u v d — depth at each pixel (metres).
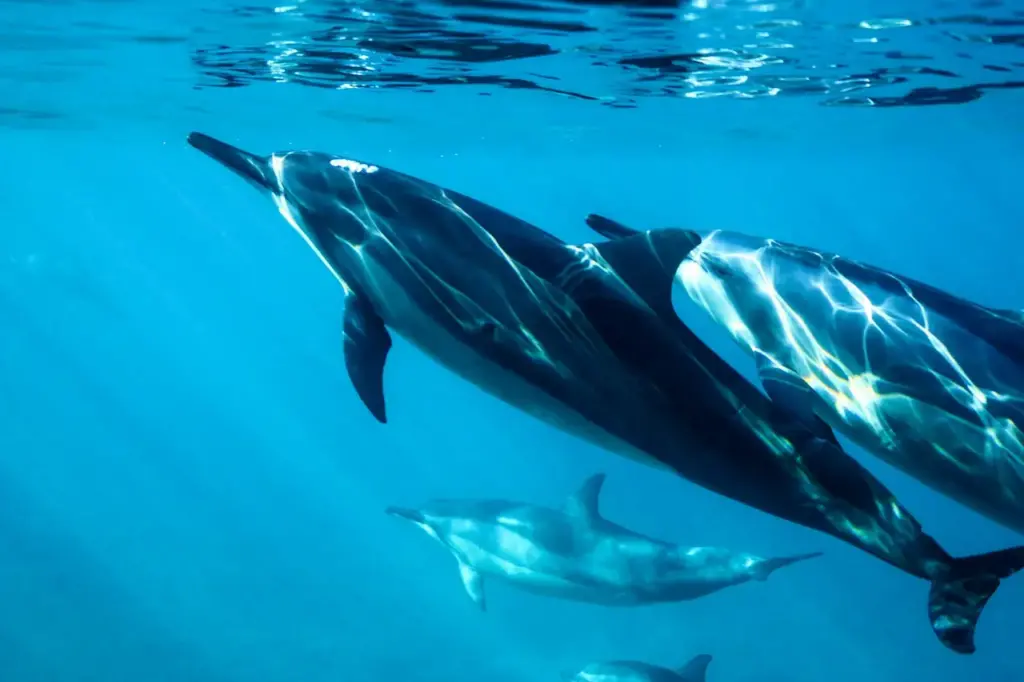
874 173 40.69
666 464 4.66
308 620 20.72
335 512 31.92
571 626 19.91
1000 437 5.31
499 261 4.76
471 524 11.20
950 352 5.54
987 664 18.56
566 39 11.57
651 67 13.59
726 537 24.89
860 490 4.50
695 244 4.32
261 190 5.72
